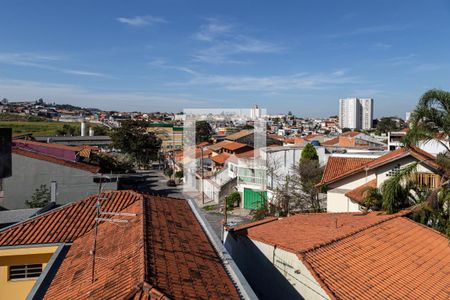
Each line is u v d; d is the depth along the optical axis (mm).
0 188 32156
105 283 8828
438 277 12508
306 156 40594
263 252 14297
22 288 13695
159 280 8148
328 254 12531
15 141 42344
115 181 38844
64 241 13836
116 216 14617
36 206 29781
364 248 13484
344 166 26062
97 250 11602
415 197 18891
